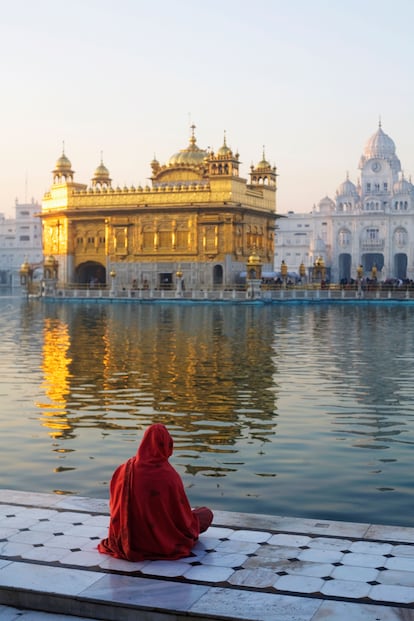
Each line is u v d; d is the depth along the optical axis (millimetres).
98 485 13742
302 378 26516
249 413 20219
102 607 8094
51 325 53000
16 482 13938
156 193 96688
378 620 7625
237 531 10156
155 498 9234
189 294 88938
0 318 61156
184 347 37156
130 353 34469
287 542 9734
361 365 30109
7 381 25906
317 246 172875
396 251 168875
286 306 81438
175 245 96312
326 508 12430
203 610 7867
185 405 21344
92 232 101938
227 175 93062
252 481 13930
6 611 8312
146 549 9242
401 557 9203
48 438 17375
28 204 194000
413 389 24141
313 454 15914
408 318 60344
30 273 103812
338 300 87375
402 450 16266
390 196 178500
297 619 7660
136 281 98625
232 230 94188
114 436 17547
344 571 8805
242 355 33625
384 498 12961
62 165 104312
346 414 20094
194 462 15234
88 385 24969
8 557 9289
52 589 8367
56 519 10648
